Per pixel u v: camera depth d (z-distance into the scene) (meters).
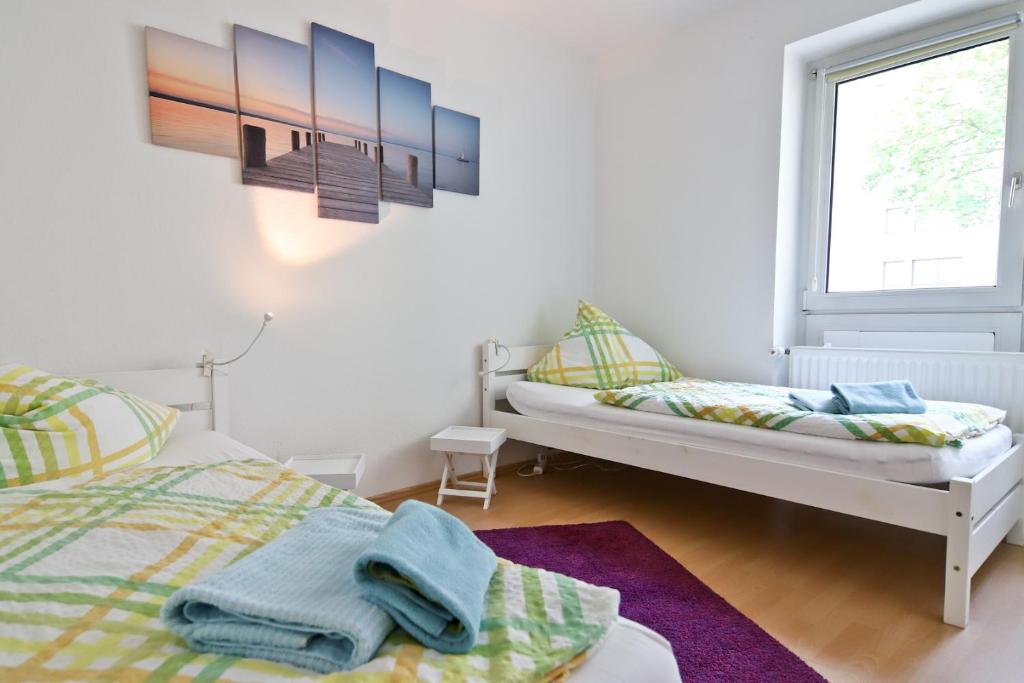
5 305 1.69
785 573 1.84
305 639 0.61
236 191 2.11
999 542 1.89
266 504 1.10
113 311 1.87
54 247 1.76
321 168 2.29
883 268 2.62
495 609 0.75
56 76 1.74
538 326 3.21
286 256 2.24
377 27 2.46
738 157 2.83
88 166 1.81
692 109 3.01
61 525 0.96
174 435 1.82
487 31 2.88
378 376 2.53
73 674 0.58
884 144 2.60
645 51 3.21
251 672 0.59
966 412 1.84
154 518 0.99
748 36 2.77
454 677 0.60
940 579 1.79
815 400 1.95
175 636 0.67
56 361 1.77
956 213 2.39
